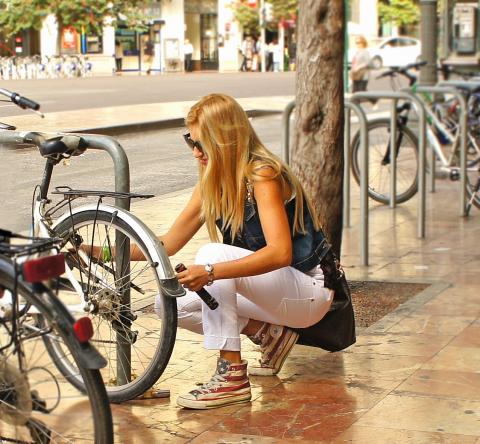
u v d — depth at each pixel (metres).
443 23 16.11
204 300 4.18
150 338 4.57
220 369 4.31
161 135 14.09
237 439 3.89
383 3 47.41
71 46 43.78
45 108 17.92
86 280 4.25
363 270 7.01
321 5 6.02
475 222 8.98
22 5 41.25
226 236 4.42
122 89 25.64
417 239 8.17
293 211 4.36
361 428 3.99
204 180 4.29
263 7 49.75
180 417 4.15
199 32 51.03
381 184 9.81
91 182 8.96
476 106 10.16
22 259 3.27
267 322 4.55
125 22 44.47
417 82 13.09
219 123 4.23
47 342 3.23
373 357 4.95
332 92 6.06
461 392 4.41
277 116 17.05
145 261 4.32
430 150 10.44
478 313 5.79
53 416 3.24
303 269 4.42
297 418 4.11
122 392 4.27
